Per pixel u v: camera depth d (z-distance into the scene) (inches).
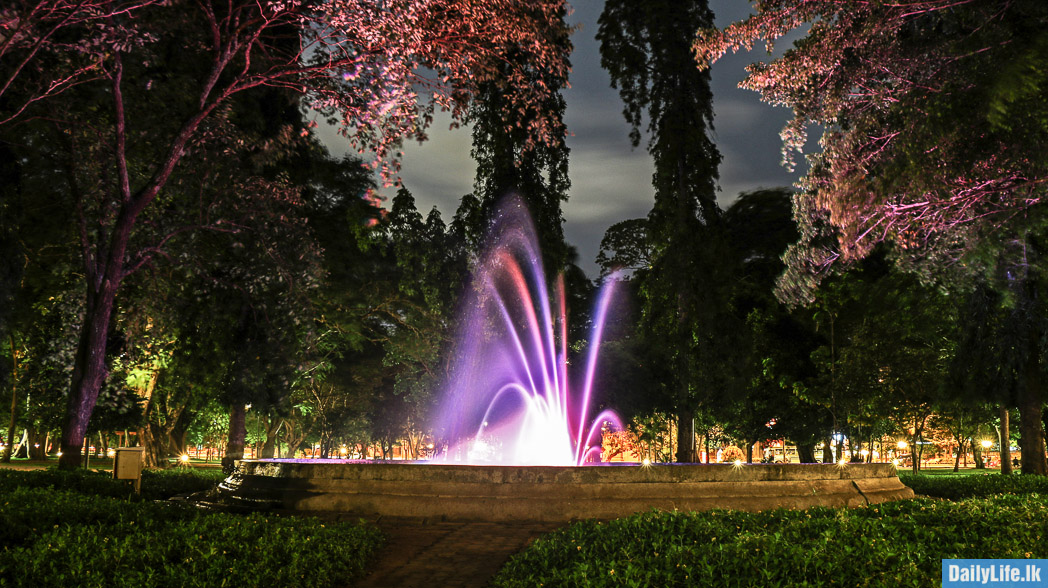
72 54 660.7
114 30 589.3
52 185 777.6
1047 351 939.3
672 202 1188.5
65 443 668.1
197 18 699.4
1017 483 713.6
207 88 682.8
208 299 952.3
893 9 410.6
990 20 362.3
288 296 823.1
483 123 1016.2
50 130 739.4
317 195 1106.7
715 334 1166.3
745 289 1445.6
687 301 1174.3
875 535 302.0
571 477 455.5
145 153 786.8
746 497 466.9
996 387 990.4
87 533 318.0
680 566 267.4
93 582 245.8
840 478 513.7
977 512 363.6
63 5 547.8
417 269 1131.3
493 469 461.1
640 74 1204.5
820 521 343.9
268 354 909.8
